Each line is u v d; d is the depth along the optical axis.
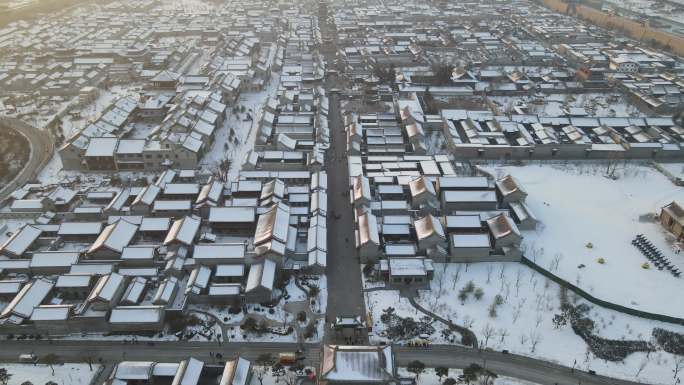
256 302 102.75
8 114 191.62
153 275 108.06
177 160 151.50
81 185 143.50
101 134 162.50
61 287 102.12
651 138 166.50
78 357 90.75
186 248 113.25
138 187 137.12
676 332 95.56
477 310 100.75
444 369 84.12
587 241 120.81
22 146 166.00
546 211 132.25
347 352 81.25
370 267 111.06
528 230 125.06
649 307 100.62
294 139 169.25
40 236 119.12
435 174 144.00
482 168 153.00
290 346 93.12
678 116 185.75
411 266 108.06
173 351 92.06
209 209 127.31
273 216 117.88
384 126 173.88
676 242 119.81
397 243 118.88
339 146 167.50
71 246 118.12
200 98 182.00
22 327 95.00
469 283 107.25
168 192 132.25
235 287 102.00
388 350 83.19
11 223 127.56
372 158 153.50
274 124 178.12
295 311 100.88
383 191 135.00
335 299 104.06
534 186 143.50
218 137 173.25
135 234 118.81
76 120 185.38
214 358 90.50
